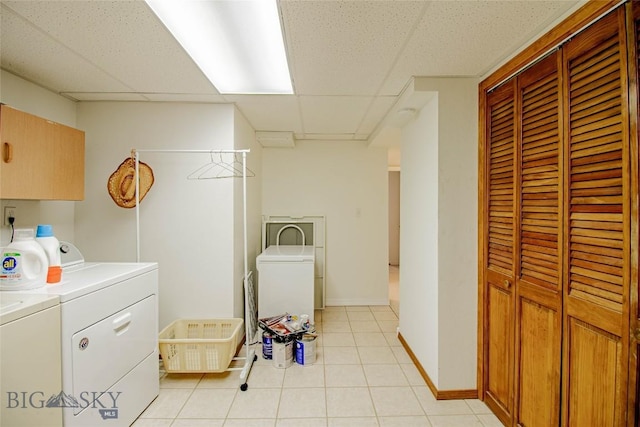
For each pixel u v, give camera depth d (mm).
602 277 1136
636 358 1017
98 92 2182
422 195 2225
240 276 2682
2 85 1812
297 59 1686
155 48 1578
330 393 2000
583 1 1188
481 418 1757
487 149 1848
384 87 2086
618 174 1072
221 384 2096
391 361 2434
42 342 1188
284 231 3771
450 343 1923
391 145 3672
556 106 1344
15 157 1542
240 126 2645
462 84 1916
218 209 2436
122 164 2211
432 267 2021
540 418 1437
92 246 2379
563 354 1308
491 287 1829
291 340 2395
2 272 1299
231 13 1340
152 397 1896
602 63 1127
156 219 2410
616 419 1079
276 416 1776
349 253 3863
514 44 1521
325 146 3832
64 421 1267
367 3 1214
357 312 3619
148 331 1856
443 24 1357
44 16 1301
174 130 2400
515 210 1605
